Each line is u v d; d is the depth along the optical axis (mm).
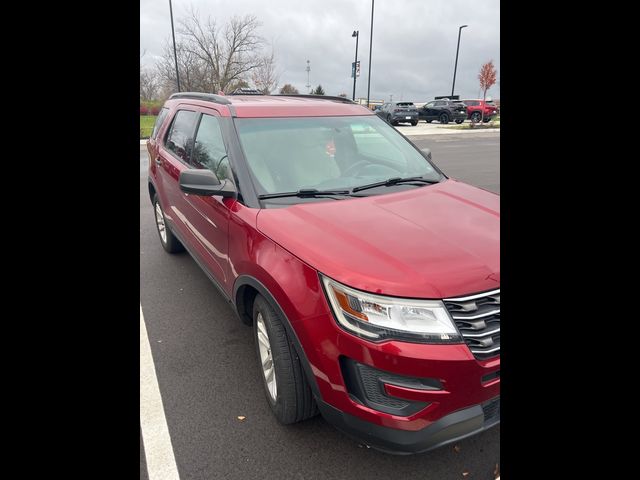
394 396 1894
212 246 3201
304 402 2328
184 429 2486
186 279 4551
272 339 2320
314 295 2045
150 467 2238
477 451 2318
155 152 4852
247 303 2826
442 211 2605
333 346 1978
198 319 3727
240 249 2629
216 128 3375
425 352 1843
